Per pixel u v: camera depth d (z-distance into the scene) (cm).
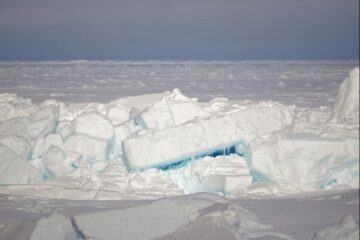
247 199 1171
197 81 6153
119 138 1498
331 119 1500
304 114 1611
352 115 1468
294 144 1320
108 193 1217
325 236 802
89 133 1476
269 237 745
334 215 971
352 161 1309
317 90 4581
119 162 1444
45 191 1247
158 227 746
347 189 1260
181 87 4997
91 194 1213
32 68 8912
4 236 771
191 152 1362
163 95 1697
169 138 1360
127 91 4269
